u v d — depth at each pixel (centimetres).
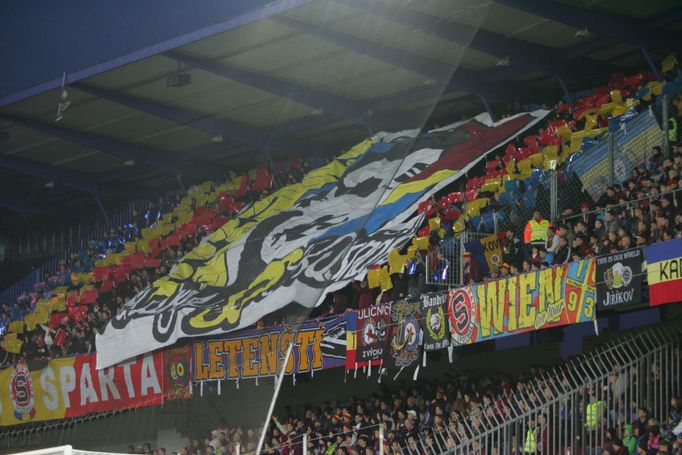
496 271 1349
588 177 1420
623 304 1111
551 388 1334
